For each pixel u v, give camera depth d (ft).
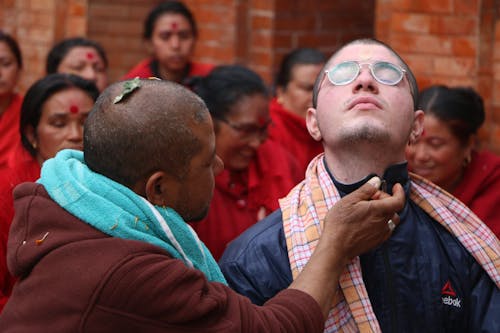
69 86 11.53
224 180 12.44
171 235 6.60
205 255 7.18
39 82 11.59
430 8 17.22
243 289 7.84
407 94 8.01
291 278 7.78
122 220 6.41
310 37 23.11
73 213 6.47
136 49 27.71
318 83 8.40
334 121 7.92
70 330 6.10
